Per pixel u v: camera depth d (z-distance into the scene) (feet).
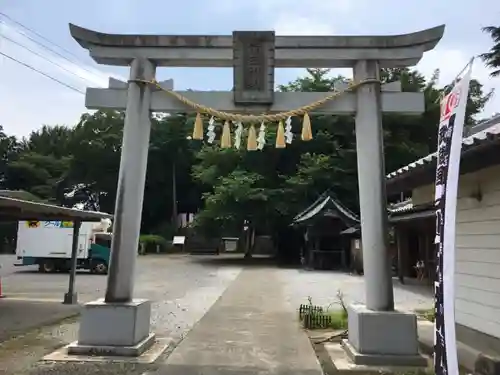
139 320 23.61
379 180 23.70
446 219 14.01
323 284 63.10
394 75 114.21
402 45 24.41
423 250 65.98
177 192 163.84
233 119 24.41
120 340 22.71
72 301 42.86
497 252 20.63
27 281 65.21
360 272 80.28
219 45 24.84
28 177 160.86
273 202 99.86
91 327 22.88
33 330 29.99
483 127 25.90
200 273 81.10
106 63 25.75
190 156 155.84
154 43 24.81
